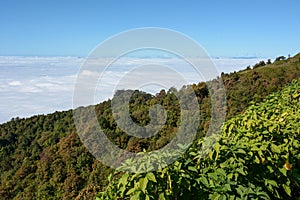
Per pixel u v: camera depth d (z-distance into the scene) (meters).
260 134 3.53
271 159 3.26
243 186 2.84
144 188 2.28
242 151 2.94
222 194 2.53
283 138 3.62
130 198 2.38
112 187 2.69
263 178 3.15
